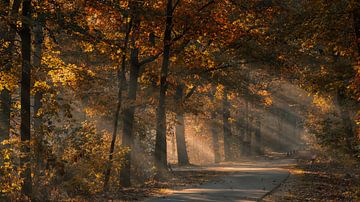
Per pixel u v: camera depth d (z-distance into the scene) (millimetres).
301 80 21359
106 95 23344
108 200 16125
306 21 16875
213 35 24312
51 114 15227
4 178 13570
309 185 22172
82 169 16156
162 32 24062
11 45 15273
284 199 17203
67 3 16797
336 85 17062
